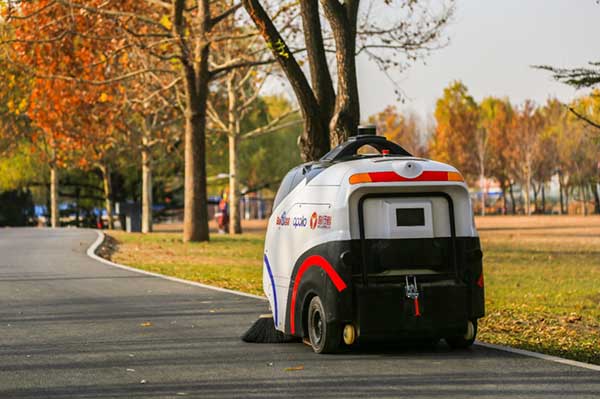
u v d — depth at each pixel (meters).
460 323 12.57
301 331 13.25
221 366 12.08
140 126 65.19
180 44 39.81
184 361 12.48
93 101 46.72
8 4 37.16
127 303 19.36
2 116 64.75
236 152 60.41
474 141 140.75
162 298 20.25
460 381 10.92
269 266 14.27
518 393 10.22
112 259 34.09
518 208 152.00
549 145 135.62
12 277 25.36
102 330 15.53
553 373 11.38
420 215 12.56
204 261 33.69
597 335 17.11
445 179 12.55
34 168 81.94
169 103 56.41
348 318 12.38
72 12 39.19
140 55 52.00
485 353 12.93
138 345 13.91
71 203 106.12
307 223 13.02
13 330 15.63
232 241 45.72
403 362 12.25
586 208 136.88
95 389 10.68
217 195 120.19
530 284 27.50
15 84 48.06
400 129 147.50
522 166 136.62
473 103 144.12
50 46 42.25
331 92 26.42
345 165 12.77
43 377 11.43
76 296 20.72
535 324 18.69
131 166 85.25
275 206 14.22
